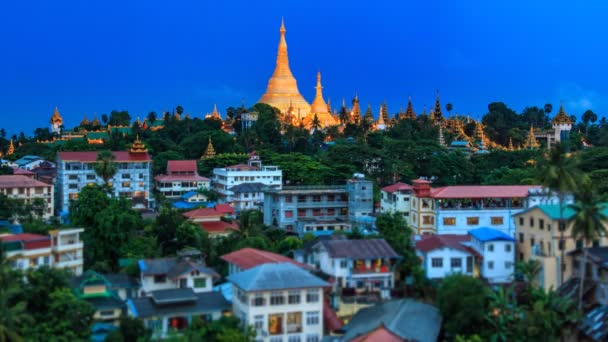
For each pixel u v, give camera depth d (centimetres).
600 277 10656
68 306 9538
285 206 17025
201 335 9288
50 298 9694
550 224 11794
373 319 10181
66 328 9338
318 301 9981
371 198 16925
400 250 12119
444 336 9988
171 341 8881
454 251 12000
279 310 9769
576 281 10950
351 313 10944
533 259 11644
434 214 15012
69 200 19788
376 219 14712
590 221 10119
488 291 10100
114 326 9856
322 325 10000
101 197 14425
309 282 9956
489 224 14925
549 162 10875
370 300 11300
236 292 10131
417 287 11550
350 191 17112
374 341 9188
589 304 10500
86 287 10506
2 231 12800
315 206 17250
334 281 11400
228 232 15638
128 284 11056
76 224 14212
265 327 9688
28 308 9612
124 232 13888
